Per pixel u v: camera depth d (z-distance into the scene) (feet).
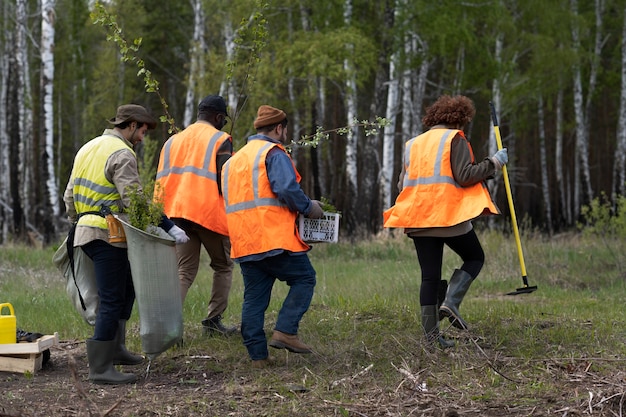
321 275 42.52
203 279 39.96
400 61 78.79
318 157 96.22
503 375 19.10
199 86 79.77
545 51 97.35
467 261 22.02
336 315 26.25
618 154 109.29
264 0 28.96
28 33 95.55
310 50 74.90
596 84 124.88
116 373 19.39
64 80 117.50
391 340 22.47
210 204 22.91
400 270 43.88
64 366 21.24
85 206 19.34
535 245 48.88
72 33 112.37
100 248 19.10
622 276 39.99
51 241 71.15
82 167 19.49
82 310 19.99
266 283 20.53
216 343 23.06
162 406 17.25
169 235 19.63
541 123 120.06
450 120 21.93
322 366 20.21
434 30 77.00
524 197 139.23
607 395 17.46
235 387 18.58
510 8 99.09
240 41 29.45
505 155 21.48
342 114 115.96
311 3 79.61
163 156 23.62
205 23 94.07
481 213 20.83
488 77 88.89
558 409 16.90
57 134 129.80
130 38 109.29
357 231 73.15
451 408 16.94
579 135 112.06
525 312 27.27
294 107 90.94
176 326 19.35
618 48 119.65
